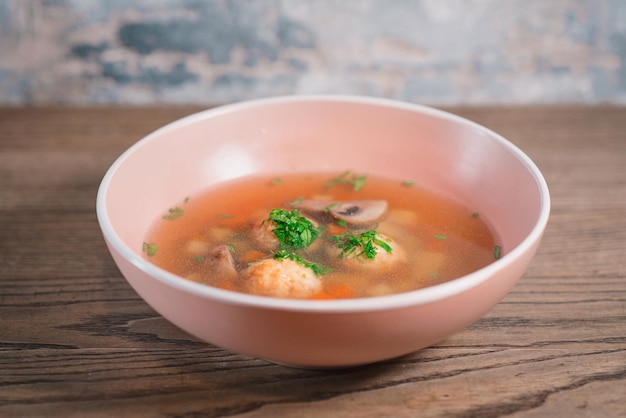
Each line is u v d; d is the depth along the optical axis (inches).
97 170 25.9
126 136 28.2
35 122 29.0
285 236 19.9
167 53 31.2
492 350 18.7
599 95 32.3
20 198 24.3
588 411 17.2
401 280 18.9
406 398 17.4
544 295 20.5
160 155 21.3
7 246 22.1
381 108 22.7
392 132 22.8
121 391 17.6
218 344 16.8
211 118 22.3
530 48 31.8
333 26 31.0
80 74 31.3
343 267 19.2
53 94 31.5
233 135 22.7
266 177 23.0
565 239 22.7
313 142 23.2
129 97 31.8
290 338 15.8
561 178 25.7
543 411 17.2
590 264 21.6
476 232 20.6
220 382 17.8
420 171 22.5
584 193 24.9
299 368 18.1
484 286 16.1
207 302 15.6
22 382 17.8
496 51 31.7
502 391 17.7
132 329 19.3
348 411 17.1
